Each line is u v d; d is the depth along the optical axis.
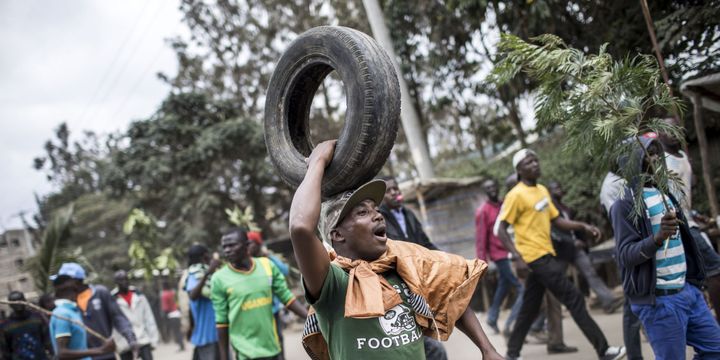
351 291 2.32
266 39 21.36
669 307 3.64
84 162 40.84
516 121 12.53
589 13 8.13
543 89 3.45
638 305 3.77
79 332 5.89
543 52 3.33
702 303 3.77
